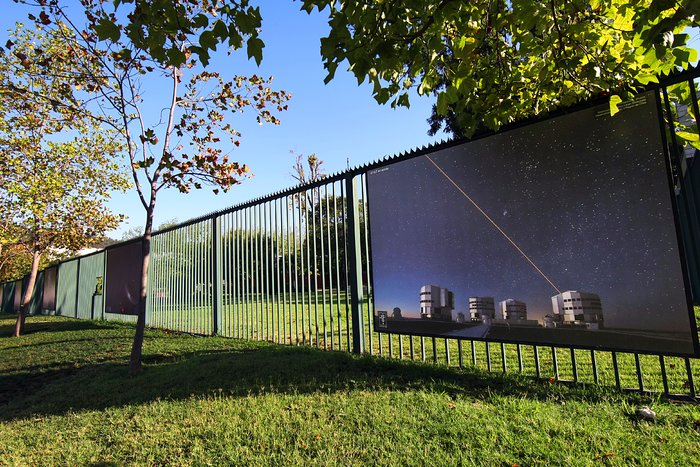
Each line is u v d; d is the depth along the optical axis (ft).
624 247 12.09
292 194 24.08
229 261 29.32
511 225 14.43
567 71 12.13
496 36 12.14
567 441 9.36
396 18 9.79
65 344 31.65
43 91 26.66
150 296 39.09
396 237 17.80
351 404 12.71
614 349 12.17
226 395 15.01
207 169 22.48
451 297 15.90
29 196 38.78
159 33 10.37
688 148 25.21
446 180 16.29
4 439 13.66
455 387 13.50
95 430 13.48
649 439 9.18
